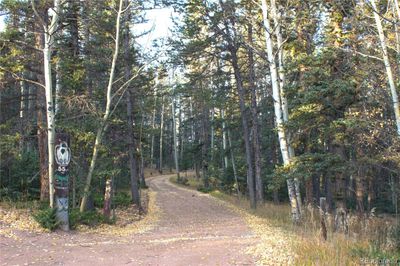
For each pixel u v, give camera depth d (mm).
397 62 14211
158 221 20969
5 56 16281
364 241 10945
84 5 17922
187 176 68562
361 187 16516
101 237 14164
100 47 19750
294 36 19672
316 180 28797
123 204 25062
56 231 14117
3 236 12375
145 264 9914
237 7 22672
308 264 9000
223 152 42312
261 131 35344
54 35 16984
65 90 18469
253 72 27812
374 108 14898
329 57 14703
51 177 15195
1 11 16359
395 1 13789
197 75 26906
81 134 17047
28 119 18875
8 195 19000
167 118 85625
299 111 15094
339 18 16453
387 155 13820
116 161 20422
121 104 24688
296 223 17328
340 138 14688
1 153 18500
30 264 9648
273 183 18172
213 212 25531
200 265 9758
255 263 9766
